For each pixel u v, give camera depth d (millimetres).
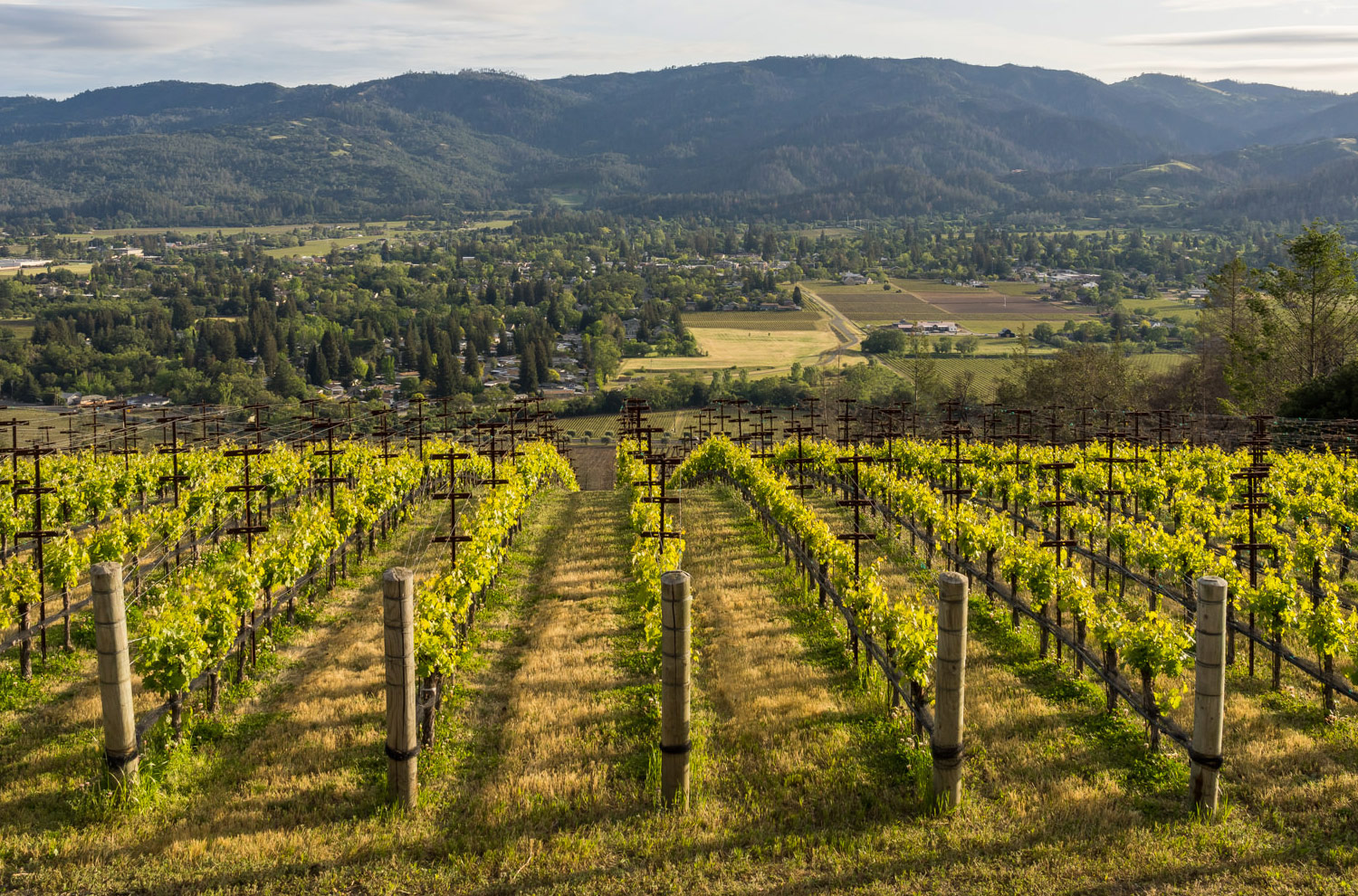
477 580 20172
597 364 131375
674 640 11938
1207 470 32188
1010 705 15344
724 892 10383
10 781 12789
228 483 29000
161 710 13859
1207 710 11531
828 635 19406
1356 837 11031
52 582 18734
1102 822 11578
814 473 43500
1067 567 18625
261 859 11008
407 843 11391
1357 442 41219
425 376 132625
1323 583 19688
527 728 14680
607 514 37125
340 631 20250
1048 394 77188
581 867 10867
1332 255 61219
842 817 11938
